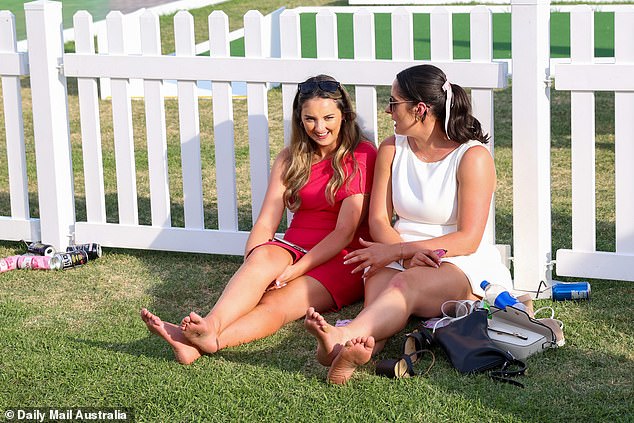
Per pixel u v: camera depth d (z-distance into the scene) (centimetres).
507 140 746
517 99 426
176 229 509
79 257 504
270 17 916
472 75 433
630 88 417
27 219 536
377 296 387
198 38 1361
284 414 331
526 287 443
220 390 350
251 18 473
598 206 575
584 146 431
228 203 498
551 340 377
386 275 403
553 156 695
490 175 403
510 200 598
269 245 410
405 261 403
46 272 497
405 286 379
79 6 1784
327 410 332
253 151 486
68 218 530
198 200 503
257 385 354
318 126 419
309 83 422
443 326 375
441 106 400
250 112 481
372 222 419
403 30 446
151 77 492
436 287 387
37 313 438
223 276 485
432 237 411
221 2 1822
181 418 332
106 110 892
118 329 414
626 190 431
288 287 410
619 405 331
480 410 328
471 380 352
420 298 383
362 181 428
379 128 791
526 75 422
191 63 483
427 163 411
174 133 804
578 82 423
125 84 500
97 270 499
